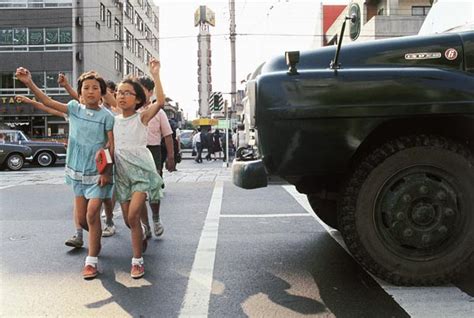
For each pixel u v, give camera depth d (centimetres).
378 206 368
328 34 3019
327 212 534
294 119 357
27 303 358
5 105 3672
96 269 423
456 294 360
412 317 323
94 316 335
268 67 405
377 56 384
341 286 385
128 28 5297
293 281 400
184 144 3628
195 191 959
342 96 356
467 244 368
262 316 331
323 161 365
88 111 436
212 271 430
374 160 365
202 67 4950
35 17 3706
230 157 2397
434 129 385
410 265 368
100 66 4150
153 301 361
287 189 961
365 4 2797
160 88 430
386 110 354
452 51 379
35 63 3722
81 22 3719
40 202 836
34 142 2155
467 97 352
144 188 422
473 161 366
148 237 549
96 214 421
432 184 366
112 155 427
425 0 2520
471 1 450
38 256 484
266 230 590
